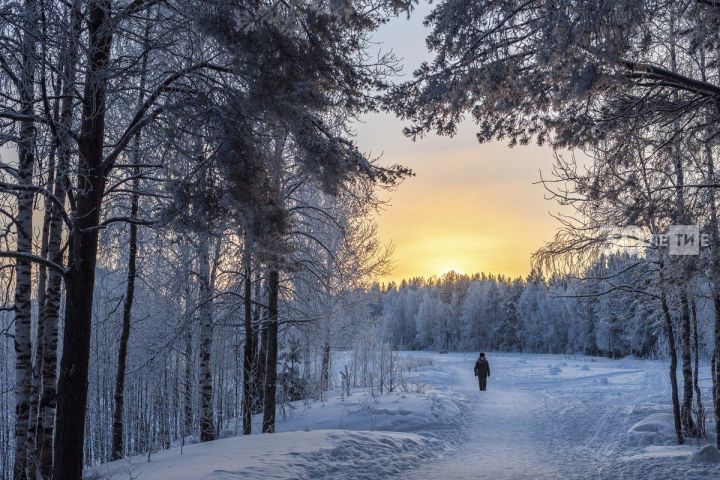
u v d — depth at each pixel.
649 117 7.56
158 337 17.95
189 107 8.12
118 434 14.12
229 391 24.53
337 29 8.50
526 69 6.85
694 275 8.10
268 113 8.11
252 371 17.48
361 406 18.28
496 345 111.25
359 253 22.81
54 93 8.72
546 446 12.71
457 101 7.15
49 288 10.43
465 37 6.59
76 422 7.94
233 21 7.35
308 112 8.78
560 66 6.52
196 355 20.78
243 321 18.94
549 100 7.09
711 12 6.57
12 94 8.47
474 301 114.62
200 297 16.00
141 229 15.67
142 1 7.95
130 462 11.14
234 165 8.13
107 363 23.11
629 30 5.59
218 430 18.34
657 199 7.98
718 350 12.70
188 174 8.38
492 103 7.48
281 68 7.95
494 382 33.22
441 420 16.22
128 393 24.34
